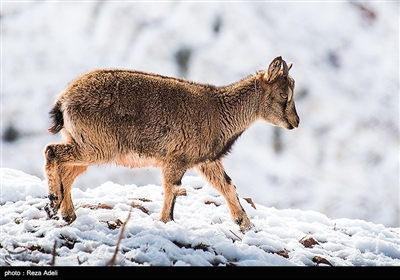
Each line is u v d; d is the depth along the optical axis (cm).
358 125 11144
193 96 2952
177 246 2550
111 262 2209
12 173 3403
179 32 12356
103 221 2759
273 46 12462
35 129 10419
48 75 11650
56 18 12756
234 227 3034
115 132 2788
